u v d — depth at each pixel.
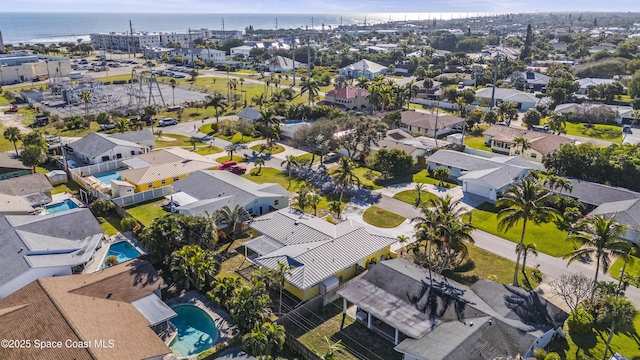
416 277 49.09
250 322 41.94
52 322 39.94
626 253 46.06
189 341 44.22
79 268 55.00
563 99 153.38
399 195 81.06
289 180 88.25
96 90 160.75
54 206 74.88
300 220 62.34
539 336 40.91
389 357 42.38
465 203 77.38
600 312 43.59
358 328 46.47
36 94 160.62
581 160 83.62
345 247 55.62
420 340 40.38
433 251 56.56
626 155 84.38
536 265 57.62
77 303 43.38
